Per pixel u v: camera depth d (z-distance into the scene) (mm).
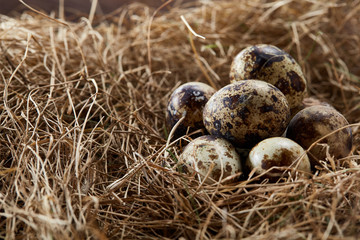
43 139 318
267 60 326
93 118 354
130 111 352
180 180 303
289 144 304
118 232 292
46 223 272
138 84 380
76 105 353
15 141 316
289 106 327
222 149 307
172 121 333
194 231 287
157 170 306
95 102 327
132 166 311
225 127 310
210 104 315
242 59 332
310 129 315
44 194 292
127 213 302
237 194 298
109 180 317
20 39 387
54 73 358
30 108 331
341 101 396
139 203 306
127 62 403
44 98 339
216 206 291
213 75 403
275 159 301
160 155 318
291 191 293
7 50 373
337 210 289
